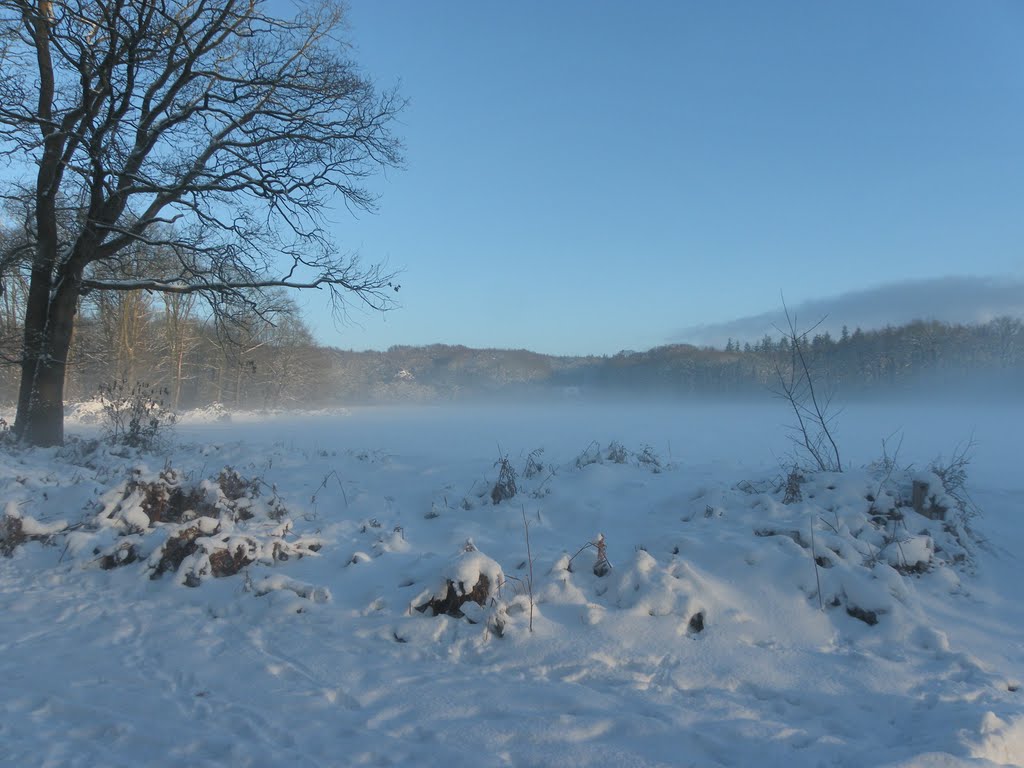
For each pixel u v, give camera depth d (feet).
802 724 13.61
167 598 20.34
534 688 14.65
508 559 21.66
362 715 13.57
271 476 37.50
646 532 24.97
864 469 28.60
